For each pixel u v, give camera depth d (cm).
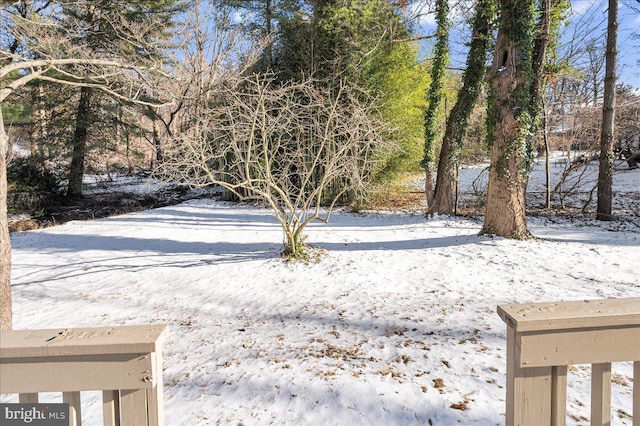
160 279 675
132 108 1485
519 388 125
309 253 779
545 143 1274
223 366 360
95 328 129
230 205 1598
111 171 2075
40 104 1634
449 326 422
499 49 812
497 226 848
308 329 441
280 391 304
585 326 122
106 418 124
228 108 812
